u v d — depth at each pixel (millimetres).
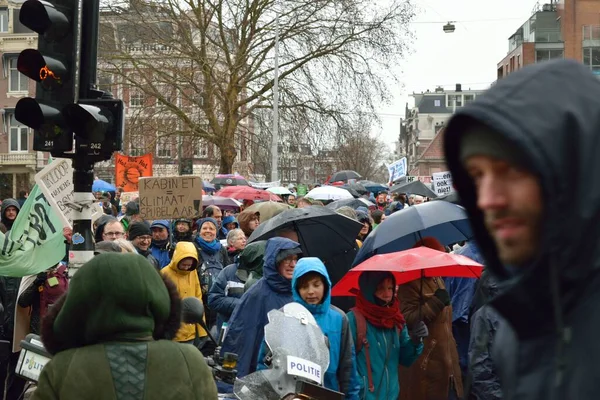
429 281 7566
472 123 1465
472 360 5738
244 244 10430
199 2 35719
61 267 8555
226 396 5664
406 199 24031
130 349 3596
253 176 52375
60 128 6527
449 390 7547
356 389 6285
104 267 3627
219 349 6074
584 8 56281
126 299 3609
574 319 1461
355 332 6676
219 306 8398
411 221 8203
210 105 36000
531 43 58281
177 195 13203
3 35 59656
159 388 3566
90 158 6676
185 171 34656
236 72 36438
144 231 10148
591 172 1408
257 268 8172
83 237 6730
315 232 8852
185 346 3760
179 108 36562
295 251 6742
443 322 7527
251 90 37219
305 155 39625
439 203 8539
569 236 1418
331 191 22547
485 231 1612
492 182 1464
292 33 36000
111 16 35438
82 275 3641
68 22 6473
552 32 57812
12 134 61250
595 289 1452
